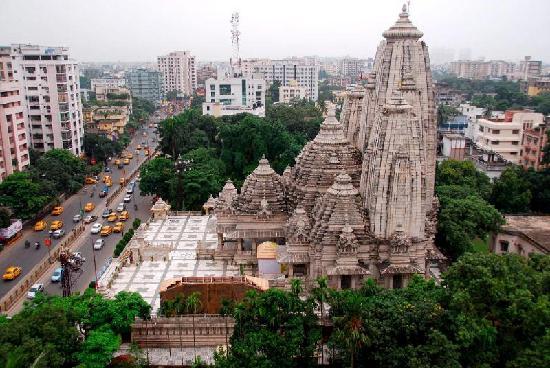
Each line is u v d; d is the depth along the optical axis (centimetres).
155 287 8100
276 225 8906
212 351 6681
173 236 10494
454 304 5372
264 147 15338
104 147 18462
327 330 6556
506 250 9662
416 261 7400
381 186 7244
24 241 10938
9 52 16700
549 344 4825
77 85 17725
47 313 5488
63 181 14050
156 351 6681
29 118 16650
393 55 7431
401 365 5259
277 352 5547
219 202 10062
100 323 6075
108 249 10419
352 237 7250
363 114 8500
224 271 8706
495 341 5469
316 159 8588
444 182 12206
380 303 5794
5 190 11494
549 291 5775
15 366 4581
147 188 13275
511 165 14725
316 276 7631
